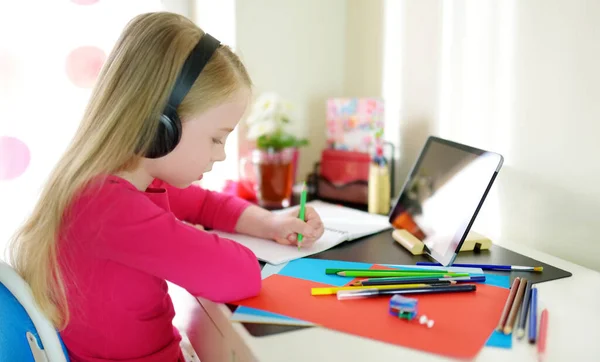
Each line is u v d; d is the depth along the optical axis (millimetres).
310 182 1340
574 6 791
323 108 1444
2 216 1201
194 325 765
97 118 648
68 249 649
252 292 650
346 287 670
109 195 629
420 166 980
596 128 778
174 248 622
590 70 778
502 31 921
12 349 631
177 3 1332
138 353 690
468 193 803
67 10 1191
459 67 1026
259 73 1316
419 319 583
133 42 647
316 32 1386
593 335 556
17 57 1164
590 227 802
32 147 1209
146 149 644
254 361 510
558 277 727
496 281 708
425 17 1111
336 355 511
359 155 1194
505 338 544
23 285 615
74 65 1211
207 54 650
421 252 839
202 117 650
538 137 871
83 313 667
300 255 818
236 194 1235
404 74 1197
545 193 869
